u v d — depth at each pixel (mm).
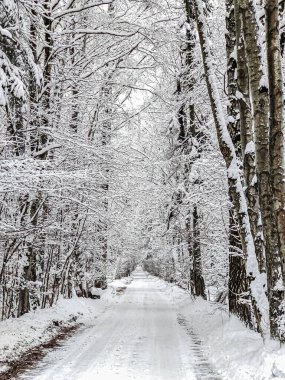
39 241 14469
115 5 19047
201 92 18078
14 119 12555
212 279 22812
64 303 18375
